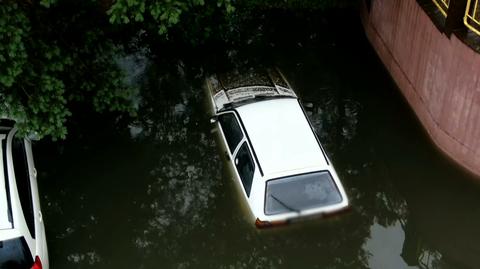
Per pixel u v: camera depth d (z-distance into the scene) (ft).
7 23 26.37
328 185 27.76
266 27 44.96
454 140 30.68
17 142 30.66
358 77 39.19
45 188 32.83
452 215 30.76
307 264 28.81
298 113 30.94
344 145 34.73
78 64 32.60
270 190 27.43
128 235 30.96
